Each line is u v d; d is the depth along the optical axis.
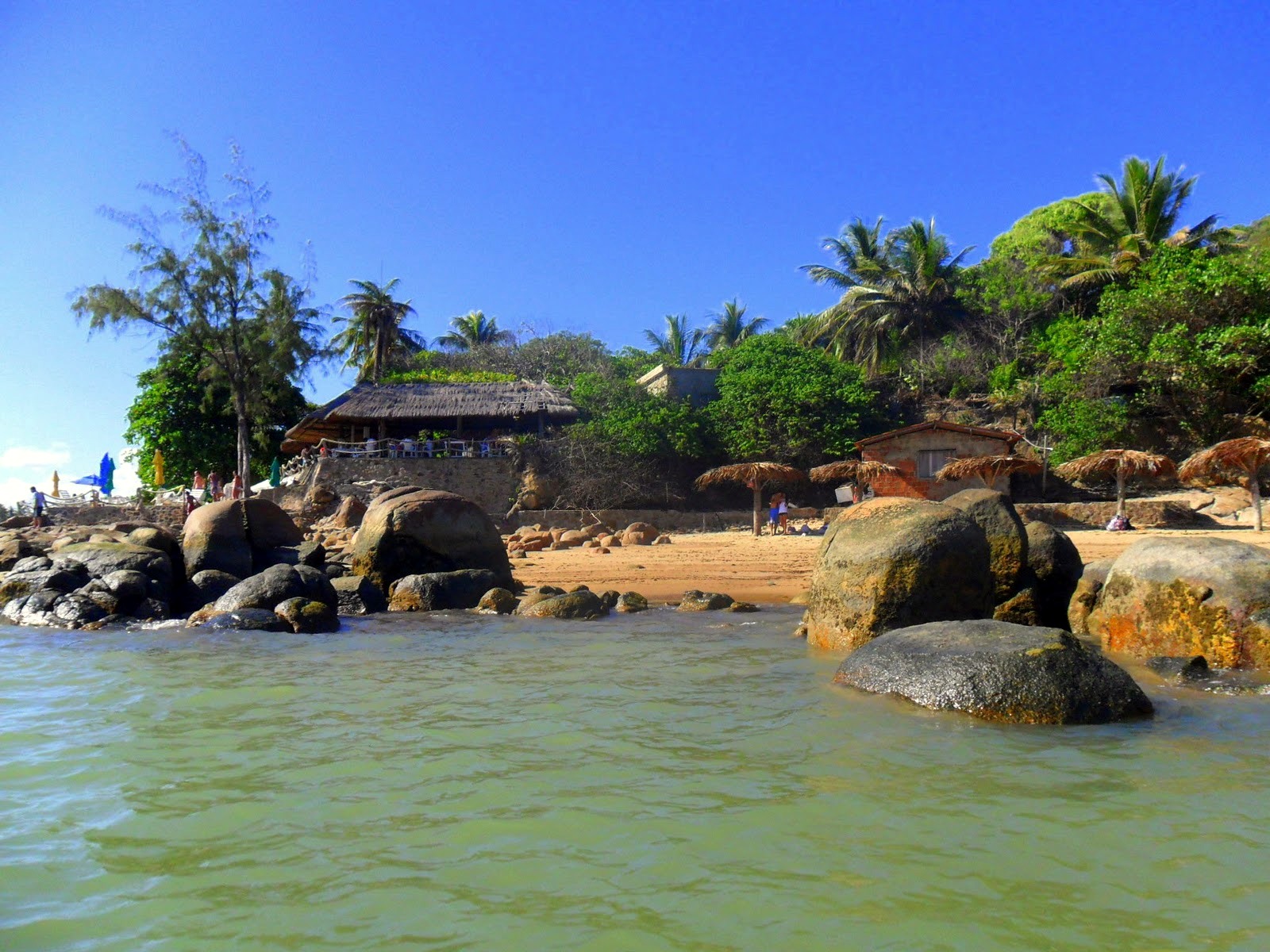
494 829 4.22
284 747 5.66
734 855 3.89
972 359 42.72
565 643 10.23
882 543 9.19
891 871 3.71
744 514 32.09
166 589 13.75
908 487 33.53
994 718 6.16
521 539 25.03
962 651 6.72
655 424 36.53
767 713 6.44
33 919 3.37
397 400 38.59
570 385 44.47
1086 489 33.56
